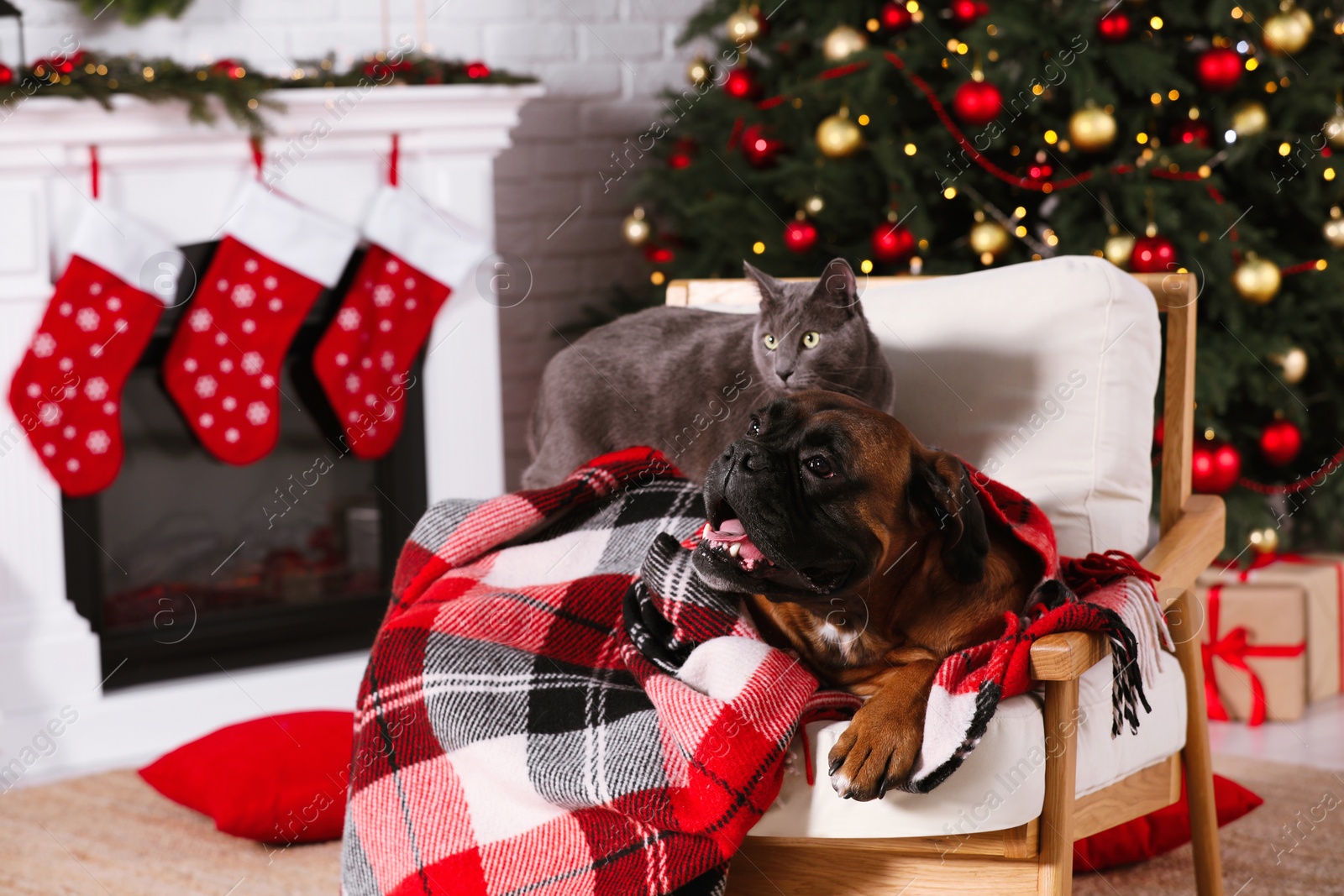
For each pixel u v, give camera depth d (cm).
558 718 133
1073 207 267
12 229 247
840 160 271
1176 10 262
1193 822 166
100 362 256
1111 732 127
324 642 297
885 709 117
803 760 121
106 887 188
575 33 349
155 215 265
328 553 304
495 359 305
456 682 138
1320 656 268
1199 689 163
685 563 134
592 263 358
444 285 293
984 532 122
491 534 156
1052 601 128
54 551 258
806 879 127
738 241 290
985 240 258
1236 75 257
